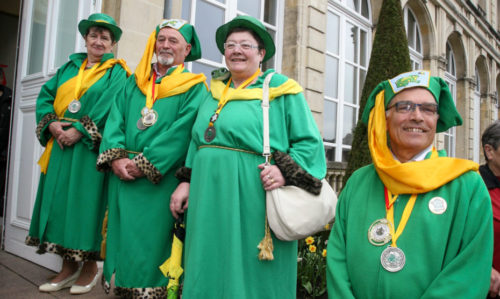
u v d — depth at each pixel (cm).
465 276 118
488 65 1459
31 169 347
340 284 136
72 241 256
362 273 134
